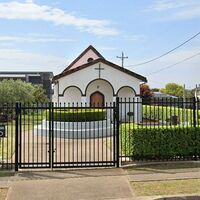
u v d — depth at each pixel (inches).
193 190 340.2
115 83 1247.5
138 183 368.2
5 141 714.2
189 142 482.3
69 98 1294.3
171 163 461.1
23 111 582.9
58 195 331.6
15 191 345.1
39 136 824.3
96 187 355.9
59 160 518.6
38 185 366.0
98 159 479.5
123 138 503.5
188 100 523.8
